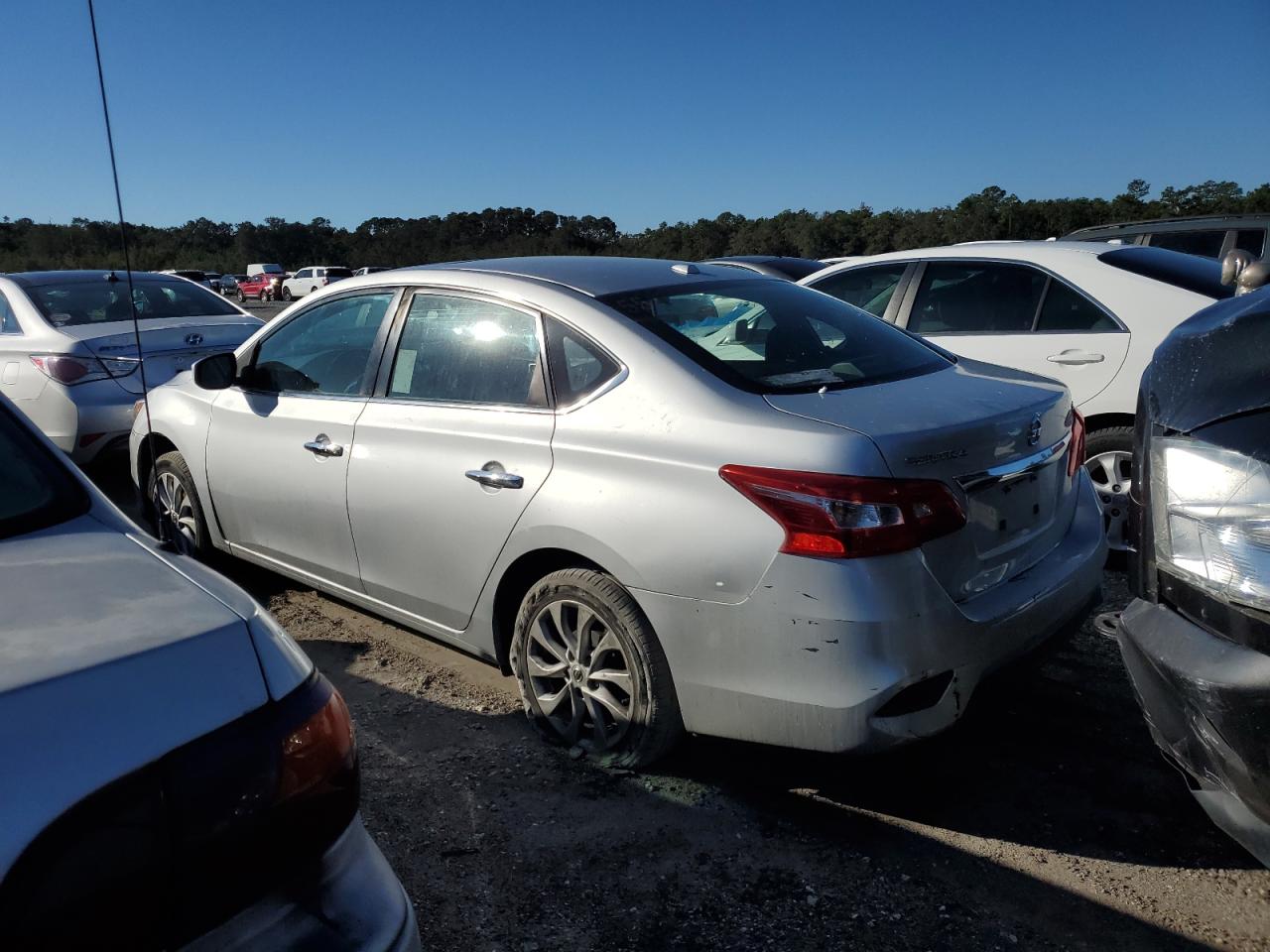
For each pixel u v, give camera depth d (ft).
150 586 5.20
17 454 6.47
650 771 10.46
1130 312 16.34
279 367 13.97
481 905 8.35
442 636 12.01
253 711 4.52
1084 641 13.56
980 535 9.23
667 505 9.25
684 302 11.17
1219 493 7.23
